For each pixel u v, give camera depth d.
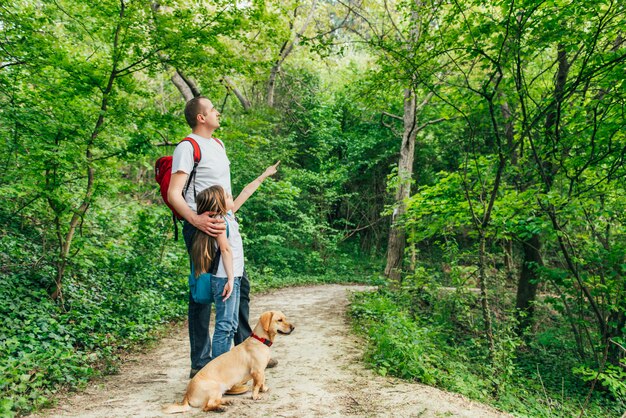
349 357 5.00
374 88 7.83
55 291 6.53
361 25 16.53
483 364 6.68
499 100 7.48
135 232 9.33
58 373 4.04
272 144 18.86
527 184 9.20
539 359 10.02
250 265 17.20
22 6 7.20
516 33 6.36
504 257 14.12
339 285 16.98
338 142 23.70
